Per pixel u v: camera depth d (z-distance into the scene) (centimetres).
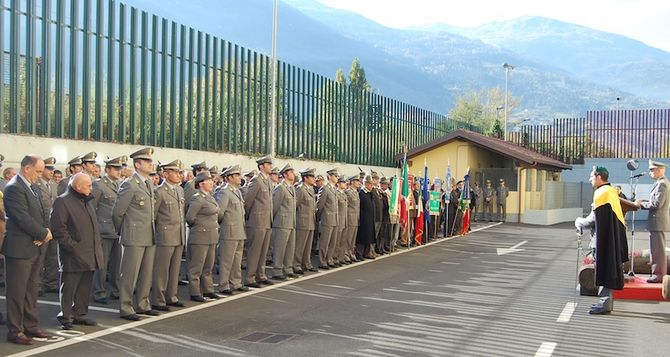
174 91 1859
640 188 3912
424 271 1558
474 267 1650
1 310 1017
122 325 946
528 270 1609
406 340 883
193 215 1127
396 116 3331
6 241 849
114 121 1673
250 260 1290
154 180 1422
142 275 1018
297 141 2477
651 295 1223
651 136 4188
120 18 1684
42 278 1179
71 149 1525
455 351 834
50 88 1504
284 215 1379
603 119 4303
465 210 2634
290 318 1006
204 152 1950
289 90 2427
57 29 1520
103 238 1130
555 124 4447
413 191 2188
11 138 1389
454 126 4206
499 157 3800
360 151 2952
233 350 821
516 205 3419
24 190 858
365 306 1110
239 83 2138
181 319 990
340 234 1636
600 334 947
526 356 819
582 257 1911
